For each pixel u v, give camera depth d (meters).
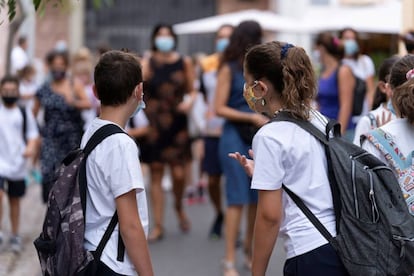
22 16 17.94
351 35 18.09
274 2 37.78
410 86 7.73
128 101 7.36
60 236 7.10
